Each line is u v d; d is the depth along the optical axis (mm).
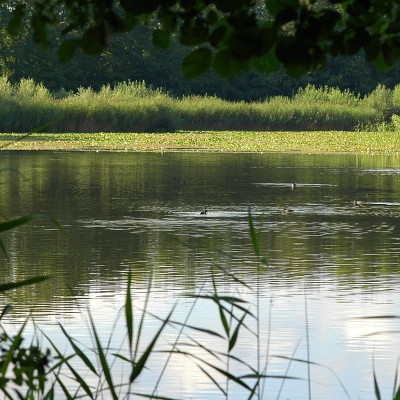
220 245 39750
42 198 58594
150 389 19547
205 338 23641
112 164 87500
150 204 55750
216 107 161875
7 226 10375
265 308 27016
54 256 36594
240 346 22969
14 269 33594
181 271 33281
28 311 26453
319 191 64438
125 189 64625
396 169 85625
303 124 167250
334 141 132000
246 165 88250
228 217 49781
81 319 25438
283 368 21266
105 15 8406
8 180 70750
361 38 8484
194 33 8484
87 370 20641
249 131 160875
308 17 8344
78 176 74375
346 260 35969
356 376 20719
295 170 83000
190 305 27328
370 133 155250
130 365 21094
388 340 23391
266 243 40500
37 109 140875
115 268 33906
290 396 19484
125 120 150125
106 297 28578
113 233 43375
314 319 25625
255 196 60750
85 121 147000
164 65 194375
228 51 8438
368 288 30141
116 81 192500
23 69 179000
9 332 23703
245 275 32531
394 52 8578
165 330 24406
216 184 68938
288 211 52469
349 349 22703
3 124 138375
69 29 8562
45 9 8875
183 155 102062
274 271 33406
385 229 45469
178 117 156750
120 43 191000
